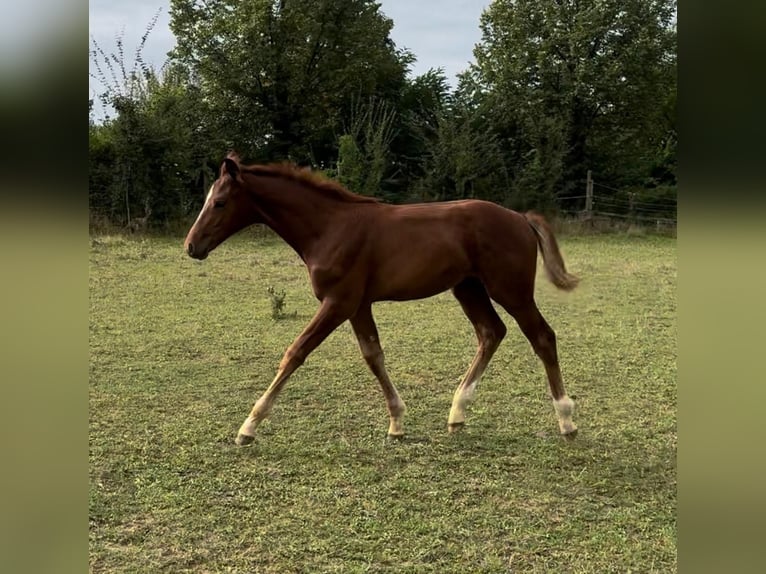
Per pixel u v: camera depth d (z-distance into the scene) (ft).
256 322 22.67
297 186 12.42
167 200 46.96
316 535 9.29
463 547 8.98
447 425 13.64
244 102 61.67
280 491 10.59
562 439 12.87
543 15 64.39
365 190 53.26
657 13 62.49
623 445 12.59
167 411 14.25
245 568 8.48
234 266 34.19
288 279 30.94
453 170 57.00
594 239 48.70
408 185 61.46
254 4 58.08
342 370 17.53
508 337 21.36
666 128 71.92
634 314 24.54
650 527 9.53
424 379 16.93
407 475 11.22
